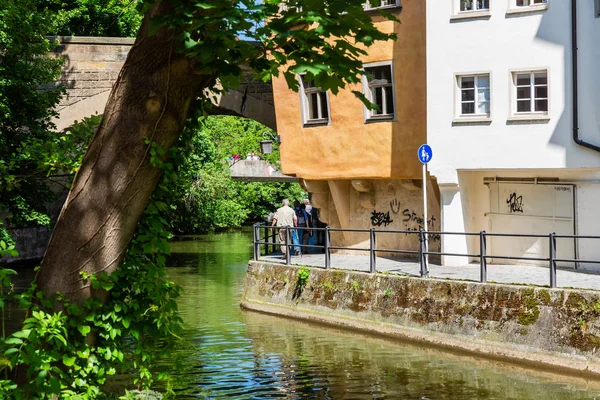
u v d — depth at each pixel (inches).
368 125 1018.1
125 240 292.7
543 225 898.7
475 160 901.8
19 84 1066.1
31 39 1098.1
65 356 287.1
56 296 287.7
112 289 302.0
